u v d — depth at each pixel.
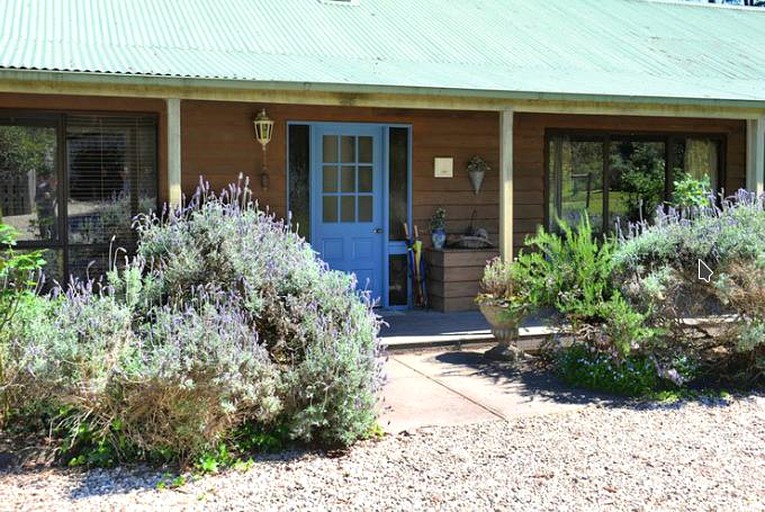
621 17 11.84
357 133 9.04
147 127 7.96
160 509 3.62
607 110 7.85
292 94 6.81
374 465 4.21
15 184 7.58
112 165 7.88
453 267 9.04
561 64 9.05
